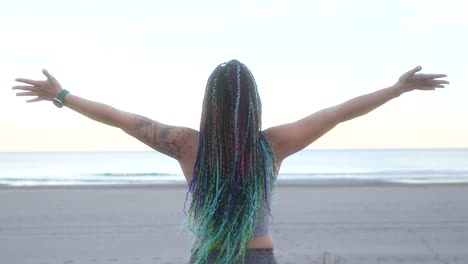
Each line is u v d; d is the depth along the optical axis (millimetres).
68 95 2684
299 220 11031
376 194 16859
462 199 15383
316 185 20328
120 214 12062
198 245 2543
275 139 2574
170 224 10531
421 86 2639
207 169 2486
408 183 21547
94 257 7613
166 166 69562
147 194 16984
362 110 2617
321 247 8219
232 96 2459
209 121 2486
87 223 10711
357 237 9117
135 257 7578
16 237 9180
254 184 2463
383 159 100000
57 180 25359
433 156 124562
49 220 11141
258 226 2516
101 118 2678
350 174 33312
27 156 154750
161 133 2613
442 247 8336
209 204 2467
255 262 2488
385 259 7453
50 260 7477
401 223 10703
